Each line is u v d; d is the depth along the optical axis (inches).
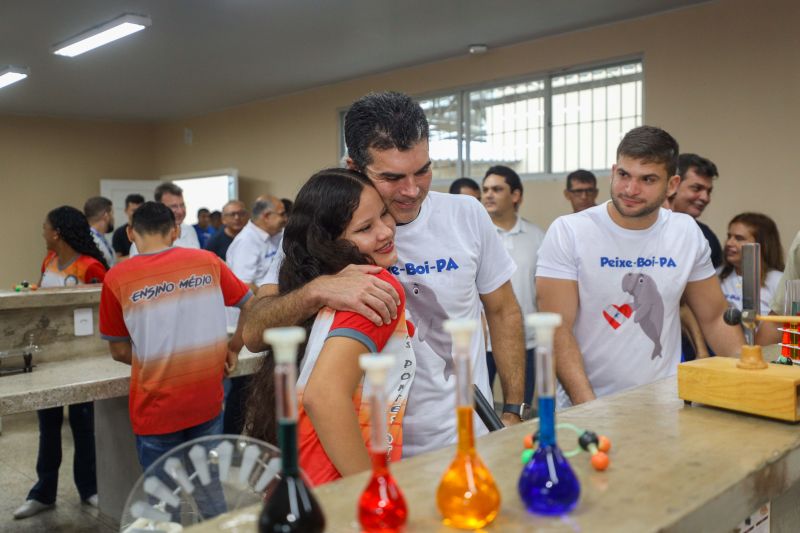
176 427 94.4
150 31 203.0
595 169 201.3
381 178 52.1
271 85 281.7
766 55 161.8
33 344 112.9
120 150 380.5
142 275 90.9
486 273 66.4
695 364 46.0
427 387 59.1
